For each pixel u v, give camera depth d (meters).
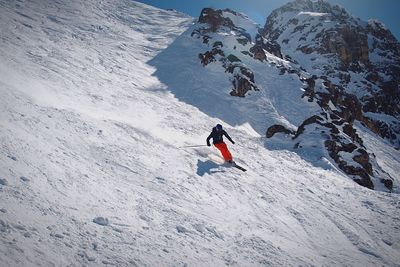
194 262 4.70
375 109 51.31
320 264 6.09
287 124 24.11
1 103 7.96
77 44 23.53
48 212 4.48
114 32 32.03
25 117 7.77
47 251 3.68
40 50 18.00
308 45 61.78
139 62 26.33
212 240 5.61
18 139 6.34
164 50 30.86
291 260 5.86
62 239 4.04
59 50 19.70
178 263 4.52
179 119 16.23
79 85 14.82
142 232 4.99
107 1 42.66
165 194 6.82
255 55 33.56
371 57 70.31
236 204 7.73
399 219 9.65
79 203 5.12
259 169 11.57
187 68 27.58
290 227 7.50
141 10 44.53
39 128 7.52
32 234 3.84
